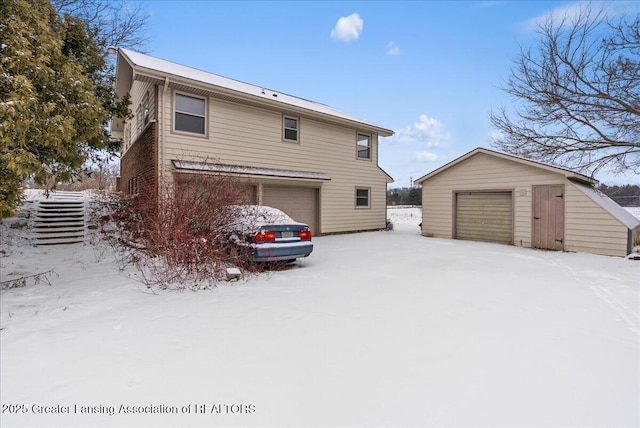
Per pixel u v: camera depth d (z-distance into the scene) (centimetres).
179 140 1084
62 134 506
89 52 767
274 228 724
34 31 511
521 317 441
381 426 224
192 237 618
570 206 1096
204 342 357
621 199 2147
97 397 258
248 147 1259
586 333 388
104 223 1180
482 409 243
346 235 1544
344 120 1514
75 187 2448
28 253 903
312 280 645
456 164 1419
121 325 403
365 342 360
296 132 1420
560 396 260
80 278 654
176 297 523
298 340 364
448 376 289
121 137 1808
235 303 493
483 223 1343
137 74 973
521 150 1313
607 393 265
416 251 1049
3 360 316
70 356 324
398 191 5750
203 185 745
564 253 1051
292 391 265
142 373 293
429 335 379
